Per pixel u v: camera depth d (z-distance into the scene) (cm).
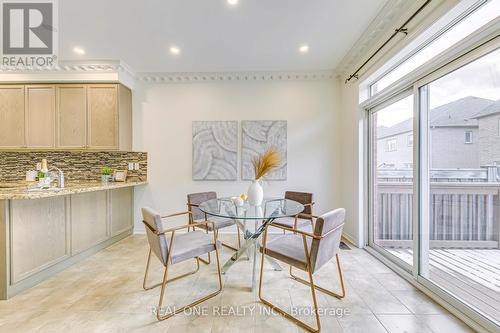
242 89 356
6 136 321
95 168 360
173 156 360
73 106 324
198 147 355
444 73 177
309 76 350
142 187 361
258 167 251
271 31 248
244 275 227
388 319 165
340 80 351
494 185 158
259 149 352
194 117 359
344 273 230
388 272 232
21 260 200
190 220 272
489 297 163
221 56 303
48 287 207
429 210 202
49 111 323
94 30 245
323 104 352
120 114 329
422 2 185
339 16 224
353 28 243
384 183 273
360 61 289
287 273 231
